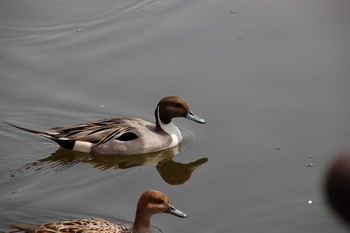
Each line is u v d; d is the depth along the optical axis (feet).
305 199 36.76
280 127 44.57
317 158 40.93
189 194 38.06
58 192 38.60
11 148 44.04
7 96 49.11
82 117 46.98
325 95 47.91
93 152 44.14
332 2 60.44
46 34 60.23
